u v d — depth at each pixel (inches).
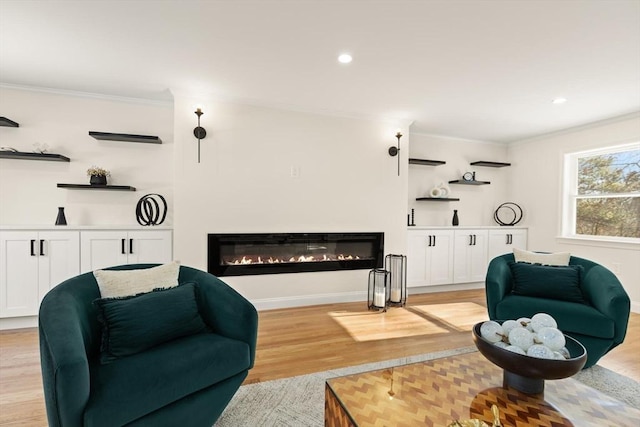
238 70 105.5
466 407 49.8
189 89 122.5
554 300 94.5
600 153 159.6
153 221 136.9
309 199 143.6
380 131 154.6
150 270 73.6
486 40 85.0
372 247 154.7
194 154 127.0
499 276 101.0
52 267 113.3
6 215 123.4
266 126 136.9
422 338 108.1
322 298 146.4
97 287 68.6
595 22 76.1
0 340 103.4
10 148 121.6
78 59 98.8
